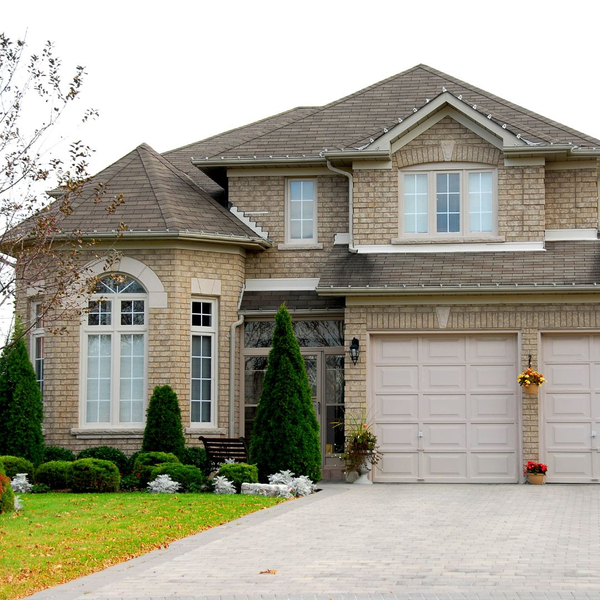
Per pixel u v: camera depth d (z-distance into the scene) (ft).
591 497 59.00
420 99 84.58
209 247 73.36
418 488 65.72
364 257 73.82
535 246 73.15
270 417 65.36
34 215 58.70
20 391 67.31
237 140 89.30
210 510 52.11
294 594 32.50
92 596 32.86
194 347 72.90
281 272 76.69
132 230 70.54
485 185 74.33
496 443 70.38
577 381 70.23
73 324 71.92
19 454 66.54
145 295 71.87
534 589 32.89
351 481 70.33
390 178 74.59
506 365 70.64
